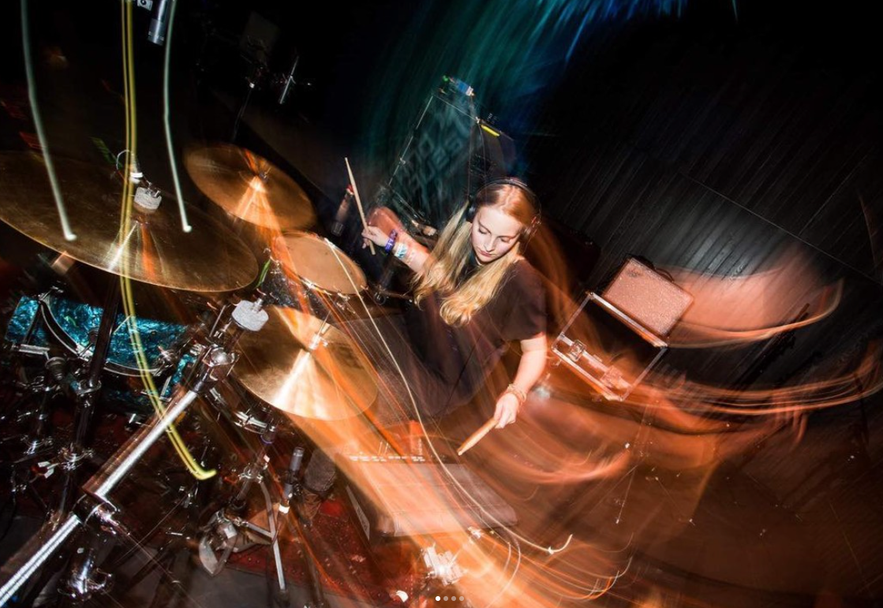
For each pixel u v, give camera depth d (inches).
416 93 318.3
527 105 288.4
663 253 257.9
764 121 231.3
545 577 121.6
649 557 150.1
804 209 227.0
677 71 249.6
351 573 100.3
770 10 226.7
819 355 229.0
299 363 78.0
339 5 316.5
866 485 205.8
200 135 191.2
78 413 66.7
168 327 83.1
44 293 77.0
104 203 63.4
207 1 246.7
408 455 87.8
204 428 86.7
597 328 181.3
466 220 87.9
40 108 151.3
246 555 91.2
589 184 273.6
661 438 223.0
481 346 87.6
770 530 196.4
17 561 54.9
